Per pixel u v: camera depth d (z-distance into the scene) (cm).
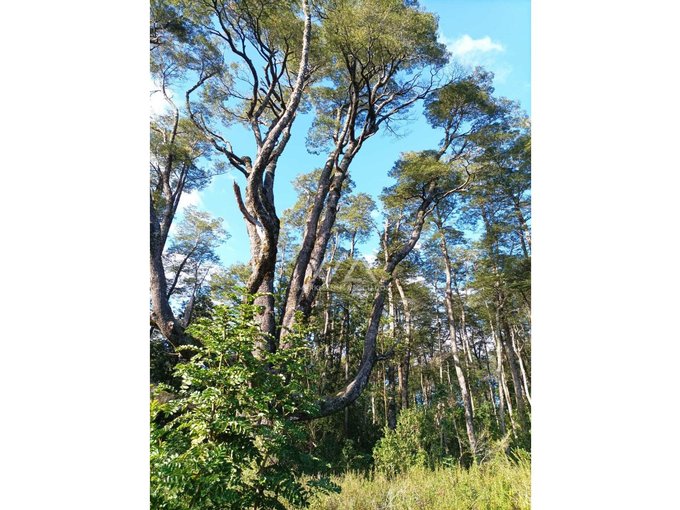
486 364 1986
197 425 292
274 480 307
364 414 1538
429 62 1132
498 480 446
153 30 1003
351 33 924
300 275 841
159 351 812
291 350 382
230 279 1315
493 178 1259
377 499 525
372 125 1105
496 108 1253
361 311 1344
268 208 719
